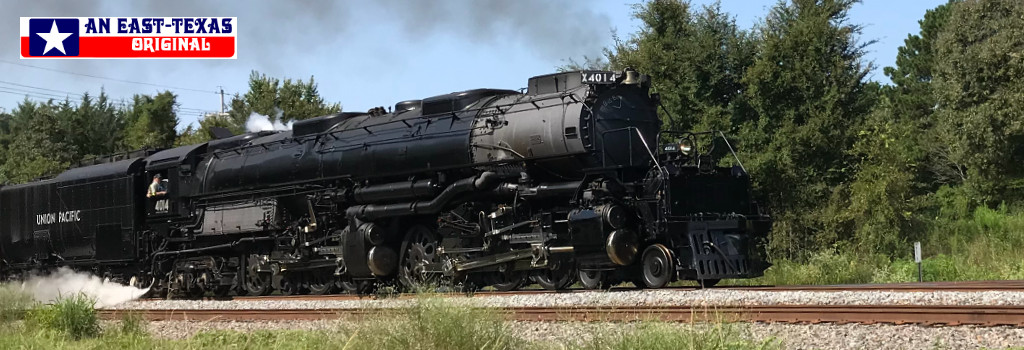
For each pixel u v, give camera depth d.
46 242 26.38
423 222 18.67
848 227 29.34
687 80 32.47
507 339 10.45
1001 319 9.74
